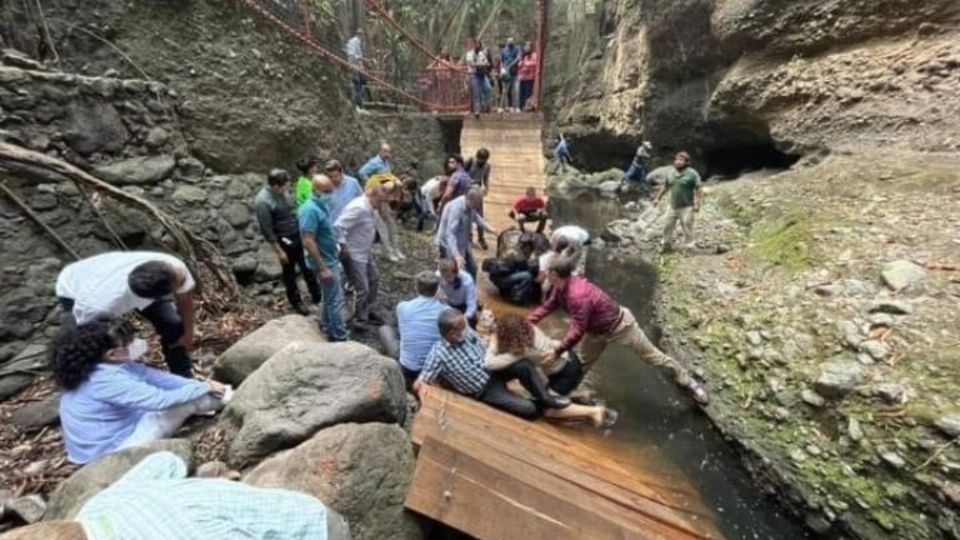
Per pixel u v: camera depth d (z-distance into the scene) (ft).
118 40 17.62
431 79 49.70
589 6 69.31
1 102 13.05
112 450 9.10
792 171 31.89
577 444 12.48
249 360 12.16
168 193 17.33
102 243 14.40
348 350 10.27
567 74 74.59
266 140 22.21
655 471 12.12
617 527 9.07
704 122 48.39
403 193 30.42
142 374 9.98
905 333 13.03
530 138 39.65
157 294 9.93
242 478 8.40
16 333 12.09
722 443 13.37
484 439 10.54
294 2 25.58
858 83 31.94
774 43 38.45
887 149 27.68
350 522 7.69
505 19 81.00
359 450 8.31
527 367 13.03
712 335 17.46
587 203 49.57
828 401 12.42
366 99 42.52
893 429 10.94
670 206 27.86
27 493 8.82
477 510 8.34
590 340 14.90
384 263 24.27
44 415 10.82
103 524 3.34
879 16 31.45
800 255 19.63
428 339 13.83
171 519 3.54
